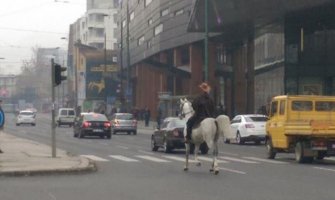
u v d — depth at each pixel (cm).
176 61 7488
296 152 2406
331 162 2425
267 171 1988
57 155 2444
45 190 1466
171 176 1809
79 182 1638
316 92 5488
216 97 7200
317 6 4419
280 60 5544
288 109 2508
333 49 5428
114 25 15188
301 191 1455
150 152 3055
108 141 4234
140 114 8881
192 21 5491
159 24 7844
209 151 3111
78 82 12538
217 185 1575
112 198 1331
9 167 1897
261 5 4781
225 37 6022
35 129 6469
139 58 9462
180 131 2930
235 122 3981
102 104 10431
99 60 11762
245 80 6431
